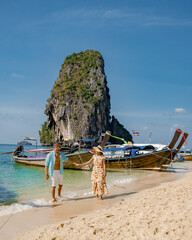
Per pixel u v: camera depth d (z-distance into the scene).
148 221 3.78
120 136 128.62
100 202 6.30
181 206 4.62
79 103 114.75
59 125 117.88
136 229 3.46
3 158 28.88
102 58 138.12
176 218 3.75
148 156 16.89
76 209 5.56
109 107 132.38
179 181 10.51
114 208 5.29
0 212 5.29
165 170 17.42
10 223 4.52
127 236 3.24
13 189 8.68
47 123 131.88
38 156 19.06
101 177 6.66
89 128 110.12
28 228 4.24
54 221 4.64
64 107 115.25
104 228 3.67
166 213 4.16
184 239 2.92
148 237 3.11
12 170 16.17
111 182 10.64
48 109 127.12
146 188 8.88
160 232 3.23
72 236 3.51
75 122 111.31
